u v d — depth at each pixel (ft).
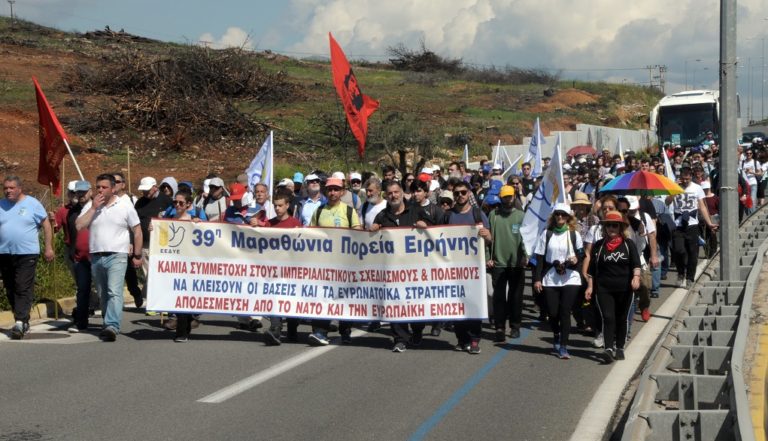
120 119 104.06
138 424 23.71
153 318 43.09
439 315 34.86
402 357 33.65
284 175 89.81
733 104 42.16
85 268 38.91
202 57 125.08
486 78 240.32
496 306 37.17
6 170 79.92
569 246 33.73
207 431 23.11
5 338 36.83
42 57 143.33
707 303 40.04
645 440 21.63
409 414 25.07
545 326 41.37
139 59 121.39
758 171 91.04
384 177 52.70
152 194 45.57
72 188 40.68
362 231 35.78
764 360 28.89
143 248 44.78
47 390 27.50
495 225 37.32
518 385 28.89
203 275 36.45
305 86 164.66
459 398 27.02
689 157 99.19
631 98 233.96
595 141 155.43
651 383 25.90
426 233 35.09
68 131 99.71
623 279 32.55
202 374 29.99
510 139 136.56
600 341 35.73
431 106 166.71
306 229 36.11
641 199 45.29
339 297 35.96
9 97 109.70
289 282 36.22
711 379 25.66
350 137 112.98
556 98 203.82
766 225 65.41
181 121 106.42
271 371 30.60
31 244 36.94
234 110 112.98
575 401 26.78
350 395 27.22
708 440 21.97
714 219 62.64
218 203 45.39
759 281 42.96
